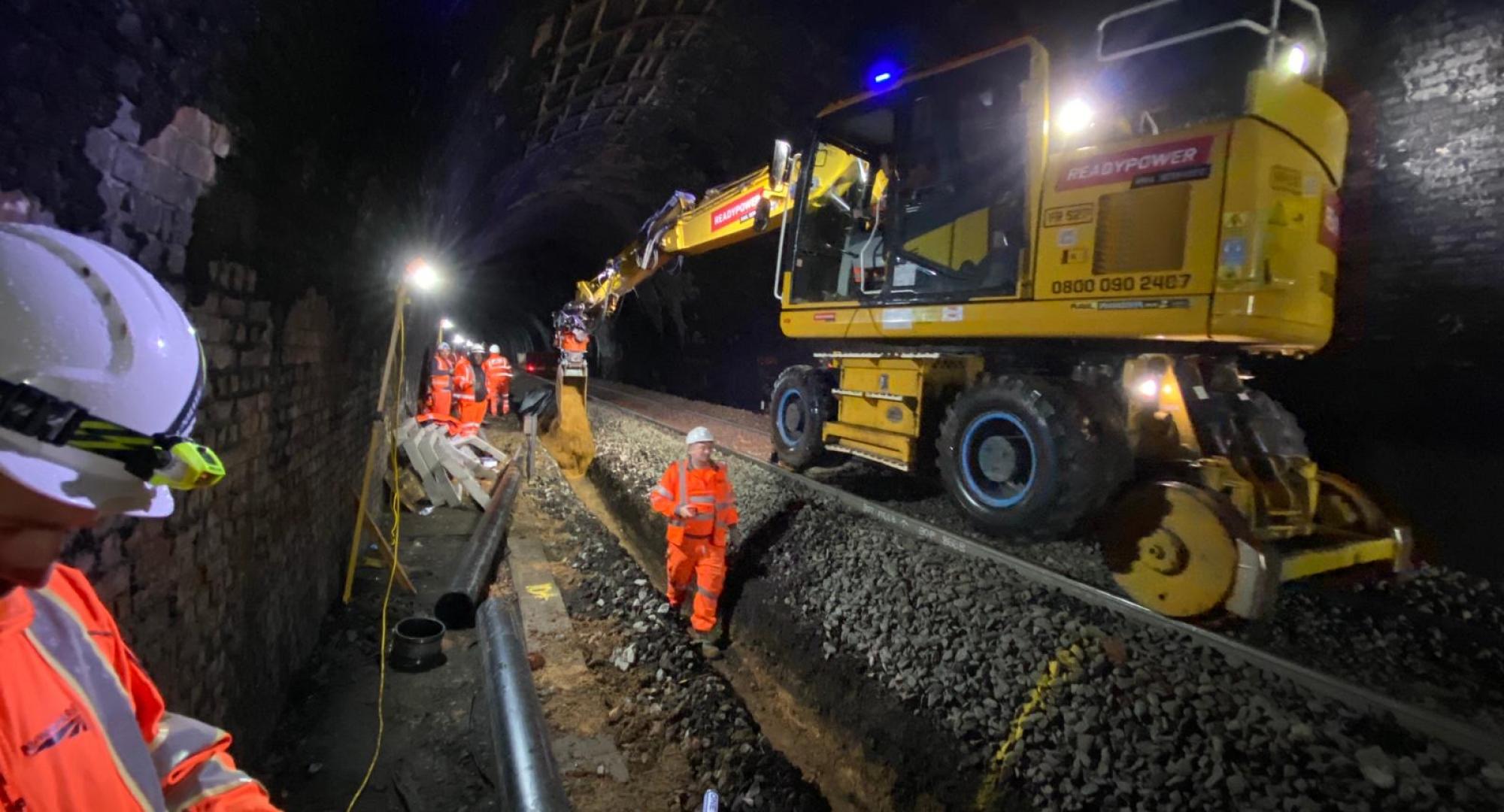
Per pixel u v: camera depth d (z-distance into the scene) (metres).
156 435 0.93
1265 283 4.61
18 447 0.82
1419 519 7.94
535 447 11.56
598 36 12.09
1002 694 4.32
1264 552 4.35
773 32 13.38
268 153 3.12
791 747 5.01
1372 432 8.55
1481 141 7.59
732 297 21.39
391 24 4.88
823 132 7.54
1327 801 3.20
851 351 8.14
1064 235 5.48
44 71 1.65
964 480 6.36
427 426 9.95
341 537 5.75
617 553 7.67
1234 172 4.64
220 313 2.81
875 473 8.92
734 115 16.19
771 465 9.27
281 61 3.06
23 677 0.91
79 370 0.86
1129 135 5.70
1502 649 4.71
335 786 3.52
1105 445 5.50
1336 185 5.12
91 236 1.90
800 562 6.52
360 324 5.94
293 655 4.25
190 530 2.63
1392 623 5.07
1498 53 7.39
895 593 5.54
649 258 10.80
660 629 5.93
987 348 6.80
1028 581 5.39
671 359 27.05
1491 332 7.63
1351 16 8.38
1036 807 3.62
